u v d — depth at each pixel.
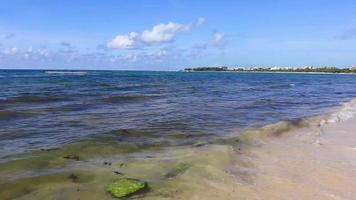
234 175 8.55
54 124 15.24
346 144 12.39
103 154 10.41
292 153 10.99
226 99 30.08
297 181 8.28
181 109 21.59
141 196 7.05
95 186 7.59
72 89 37.91
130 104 24.08
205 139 12.81
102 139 12.39
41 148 10.90
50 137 12.55
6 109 19.33
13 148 10.86
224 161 9.66
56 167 8.96
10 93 29.89
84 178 8.09
